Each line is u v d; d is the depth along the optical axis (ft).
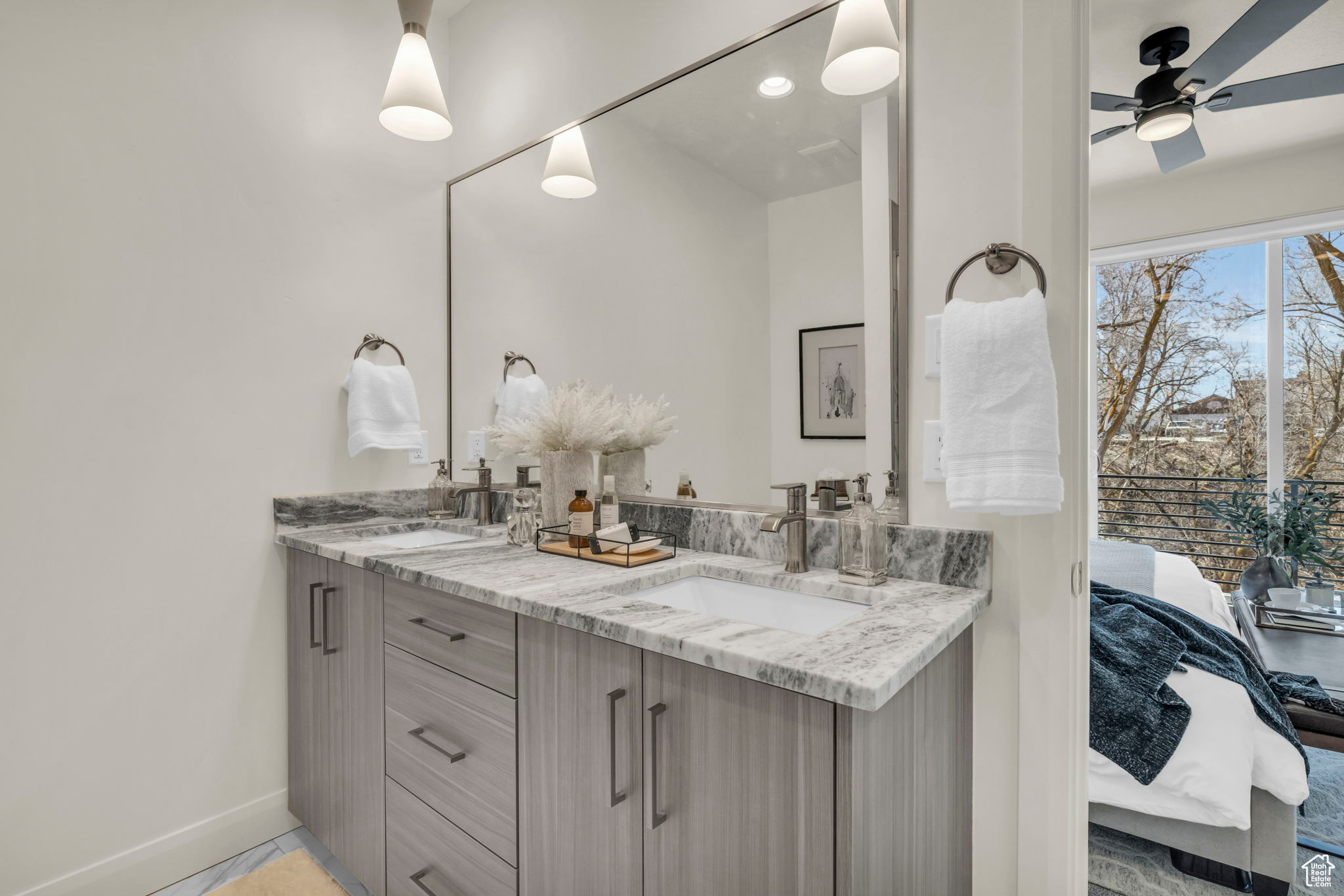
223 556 5.76
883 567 3.94
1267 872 4.96
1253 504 12.19
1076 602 3.67
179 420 5.52
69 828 4.99
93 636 5.10
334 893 4.30
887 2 4.16
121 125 5.23
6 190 4.72
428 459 7.27
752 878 2.70
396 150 7.02
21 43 4.79
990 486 3.30
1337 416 11.55
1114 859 5.61
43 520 4.88
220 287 5.75
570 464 5.42
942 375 3.52
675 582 4.41
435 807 4.31
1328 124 10.03
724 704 2.78
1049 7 3.56
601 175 5.87
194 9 5.63
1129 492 13.57
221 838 5.72
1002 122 3.78
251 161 5.95
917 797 3.12
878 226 4.24
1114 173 11.84
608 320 5.84
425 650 4.39
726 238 5.00
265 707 6.01
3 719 4.72
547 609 3.43
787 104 4.66
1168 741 5.08
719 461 5.08
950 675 3.57
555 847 3.51
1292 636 9.23
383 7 6.97
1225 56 6.70
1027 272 3.67
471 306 7.17
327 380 6.45
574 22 6.15
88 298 5.07
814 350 4.55
